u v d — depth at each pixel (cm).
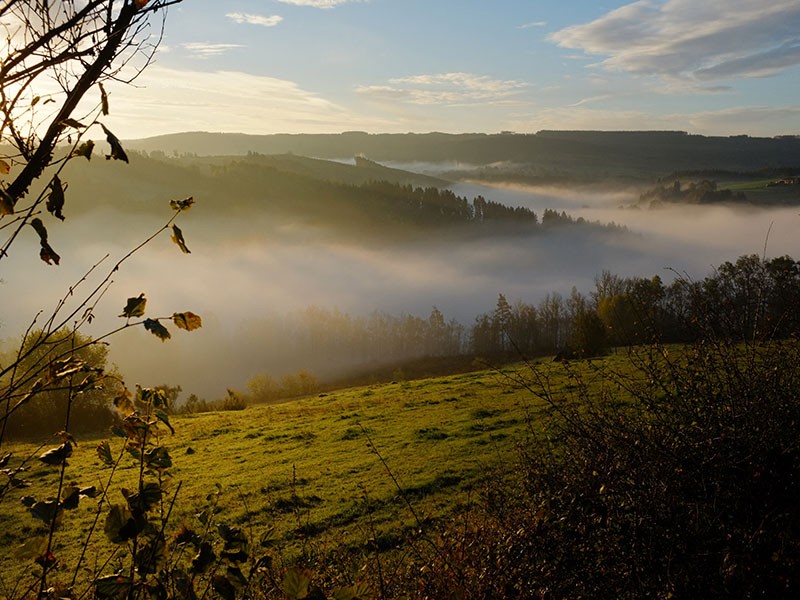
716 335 511
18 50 199
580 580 402
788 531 392
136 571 245
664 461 432
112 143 211
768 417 445
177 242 230
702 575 384
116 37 212
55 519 230
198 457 2227
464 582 391
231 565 285
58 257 206
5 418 215
